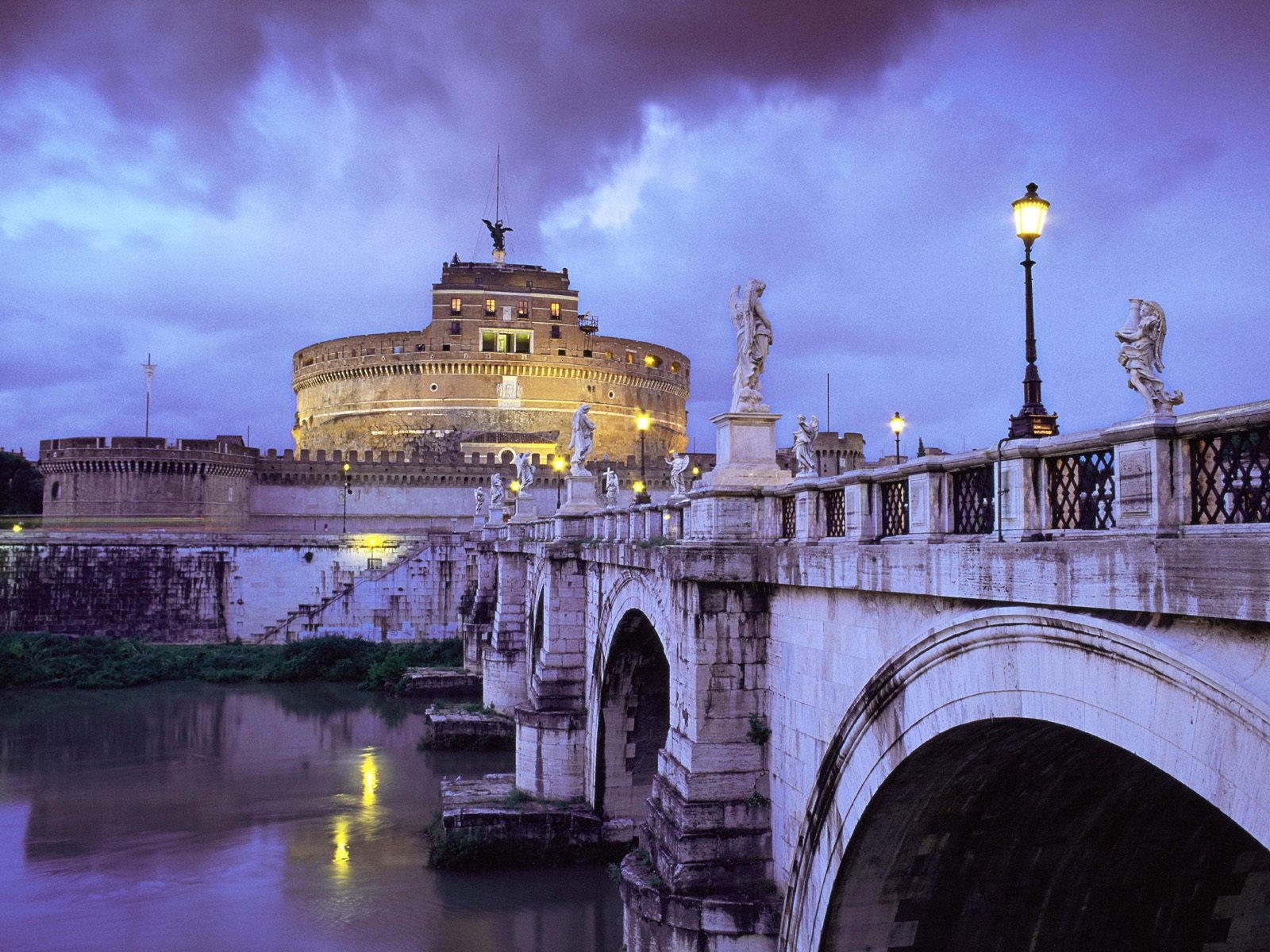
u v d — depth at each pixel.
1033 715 11.54
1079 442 10.72
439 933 30.70
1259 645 8.76
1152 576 9.59
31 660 74.19
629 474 115.06
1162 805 15.73
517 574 56.59
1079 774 15.07
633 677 35.31
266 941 30.28
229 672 75.56
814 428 22.69
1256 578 8.48
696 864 19.72
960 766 14.67
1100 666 10.41
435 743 53.56
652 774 37.00
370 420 136.12
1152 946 18.00
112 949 29.84
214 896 33.72
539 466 114.25
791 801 18.84
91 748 54.34
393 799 44.84
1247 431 8.98
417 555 84.44
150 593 84.69
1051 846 16.86
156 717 62.34
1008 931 17.80
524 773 39.16
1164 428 9.57
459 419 132.50
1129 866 17.27
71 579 84.12
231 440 109.94
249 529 107.62
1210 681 8.90
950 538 13.27
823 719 17.45
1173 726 9.41
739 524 20.11
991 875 17.25
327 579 87.62
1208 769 8.99
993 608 12.11
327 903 33.00
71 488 101.25
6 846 38.84
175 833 40.25
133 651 79.00
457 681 70.19
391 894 33.66
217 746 54.91
